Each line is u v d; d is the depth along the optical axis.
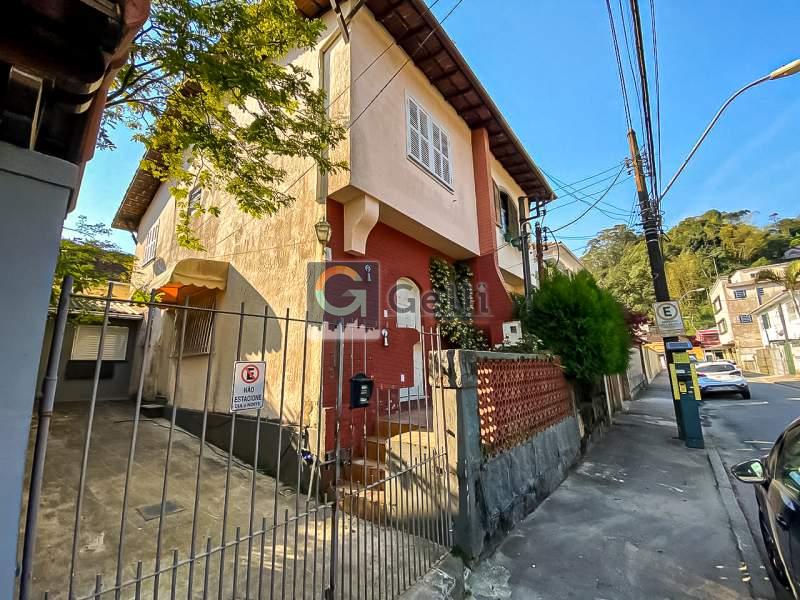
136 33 1.48
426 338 7.08
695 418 7.00
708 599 2.79
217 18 3.61
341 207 5.52
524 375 4.99
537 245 10.47
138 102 4.28
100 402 9.48
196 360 7.14
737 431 8.41
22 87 1.33
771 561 2.72
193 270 6.56
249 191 5.00
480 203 8.61
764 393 15.52
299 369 5.02
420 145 6.73
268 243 6.09
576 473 5.73
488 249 8.40
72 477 4.64
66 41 1.35
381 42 6.04
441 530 3.29
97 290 6.48
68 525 3.56
